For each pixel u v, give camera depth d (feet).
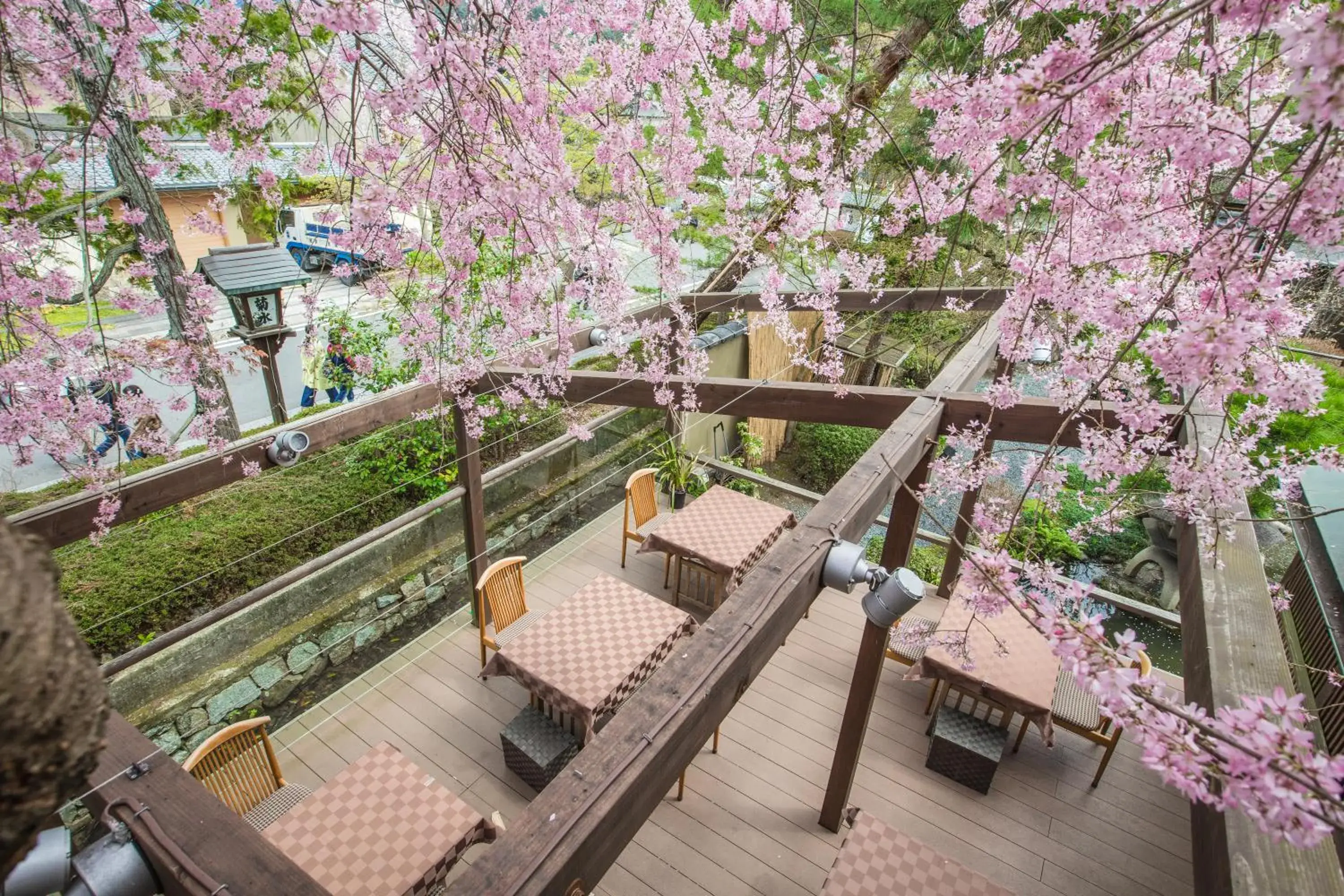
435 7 6.66
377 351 19.83
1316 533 10.27
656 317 15.70
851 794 13.01
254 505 16.52
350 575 16.05
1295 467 7.69
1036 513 8.89
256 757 11.21
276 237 16.49
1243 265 5.08
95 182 15.90
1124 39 3.73
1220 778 3.67
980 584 5.93
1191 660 6.62
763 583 7.73
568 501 21.39
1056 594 6.95
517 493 19.98
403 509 17.78
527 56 8.87
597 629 13.91
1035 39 9.38
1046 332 9.20
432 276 13.07
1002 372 11.64
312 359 20.06
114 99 10.52
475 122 8.12
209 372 15.14
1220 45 6.74
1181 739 3.84
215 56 9.80
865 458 10.03
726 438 27.12
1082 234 7.60
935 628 10.49
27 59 8.79
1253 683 5.74
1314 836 3.34
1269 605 6.70
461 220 9.26
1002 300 16.02
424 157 8.55
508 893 4.75
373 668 15.48
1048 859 12.00
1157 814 12.87
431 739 13.97
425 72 6.71
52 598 2.28
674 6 9.47
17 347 10.02
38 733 2.11
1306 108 2.94
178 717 13.34
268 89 10.52
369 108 8.47
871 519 9.77
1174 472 7.98
